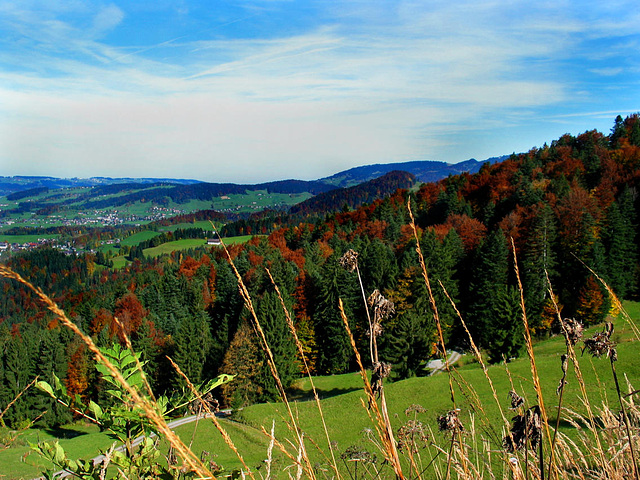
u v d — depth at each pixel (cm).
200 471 102
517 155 9625
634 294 4016
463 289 4753
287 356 3353
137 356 170
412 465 214
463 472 197
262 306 3431
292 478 151
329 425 2181
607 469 195
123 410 165
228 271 6500
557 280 4212
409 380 2664
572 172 7262
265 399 3095
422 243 5200
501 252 4062
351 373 3844
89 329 6166
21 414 3259
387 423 143
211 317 6172
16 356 3522
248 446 1931
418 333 3003
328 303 4031
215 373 3388
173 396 176
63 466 173
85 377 3753
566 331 183
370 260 4466
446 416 208
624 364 1652
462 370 2580
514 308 2922
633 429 190
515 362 2564
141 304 6662
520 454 171
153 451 176
